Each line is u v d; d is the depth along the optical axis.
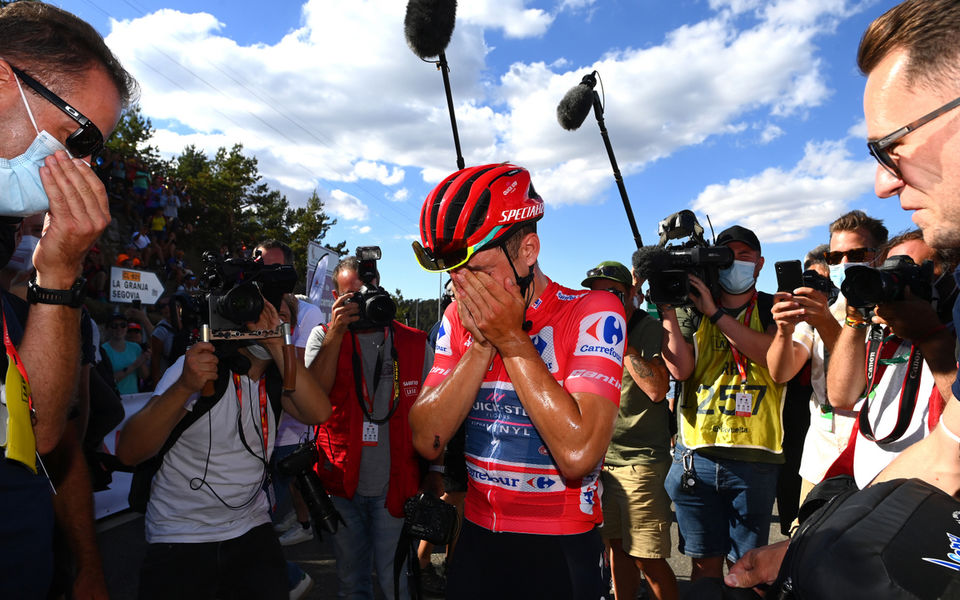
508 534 1.32
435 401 1.36
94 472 2.15
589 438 1.16
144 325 7.59
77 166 1.00
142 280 8.74
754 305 2.74
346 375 2.72
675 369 2.64
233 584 2.05
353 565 2.77
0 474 0.90
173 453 1.96
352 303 2.71
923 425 1.44
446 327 1.55
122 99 1.14
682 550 2.74
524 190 1.28
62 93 1.00
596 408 1.19
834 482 1.13
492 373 1.38
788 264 2.35
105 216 1.04
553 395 1.18
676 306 2.58
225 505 1.98
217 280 1.92
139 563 3.71
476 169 1.29
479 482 1.38
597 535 1.38
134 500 1.98
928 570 0.63
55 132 0.99
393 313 2.72
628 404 2.90
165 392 1.88
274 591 2.08
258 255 3.77
